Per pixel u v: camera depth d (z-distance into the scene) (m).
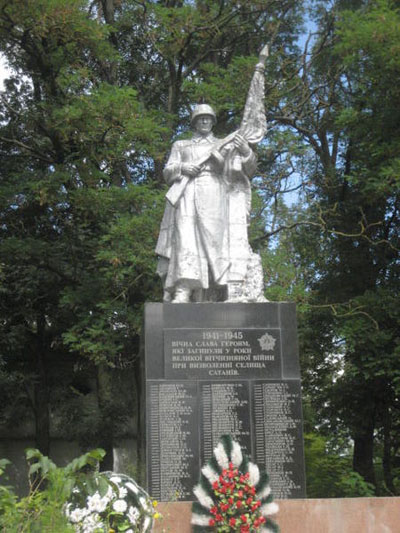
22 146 18.31
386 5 16.55
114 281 16.31
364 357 16.38
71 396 20.09
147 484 8.54
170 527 7.78
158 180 19.28
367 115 17.33
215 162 10.34
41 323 19.64
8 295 18.62
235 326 9.24
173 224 10.22
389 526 8.04
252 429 8.88
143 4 18.41
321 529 8.00
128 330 16.78
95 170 17.02
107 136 17.06
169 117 18.41
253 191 17.92
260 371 9.10
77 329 16.28
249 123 10.68
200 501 7.62
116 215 16.59
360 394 18.11
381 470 21.23
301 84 19.66
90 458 5.48
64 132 16.42
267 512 7.67
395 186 16.09
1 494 5.33
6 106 18.19
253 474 7.67
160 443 8.72
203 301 9.98
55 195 16.83
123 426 19.77
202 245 9.95
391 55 15.77
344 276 19.16
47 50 17.34
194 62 19.91
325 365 19.28
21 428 21.80
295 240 19.55
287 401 9.01
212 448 8.76
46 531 5.02
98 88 17.81
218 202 10.15
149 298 16.89
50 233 19.16
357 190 19.52
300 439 8.88
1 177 19.06
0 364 18.12
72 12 15.62
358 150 18.38
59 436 21.97
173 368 9.01
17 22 16.05
